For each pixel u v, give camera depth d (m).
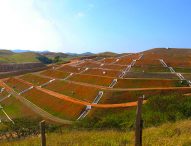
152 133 22.08
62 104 115.06
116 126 43.22
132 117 47.50
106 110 97.75
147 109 47.62
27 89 163.12
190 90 107.62
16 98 148.12
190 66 158.50
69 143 20.30
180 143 16.33
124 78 134.88
